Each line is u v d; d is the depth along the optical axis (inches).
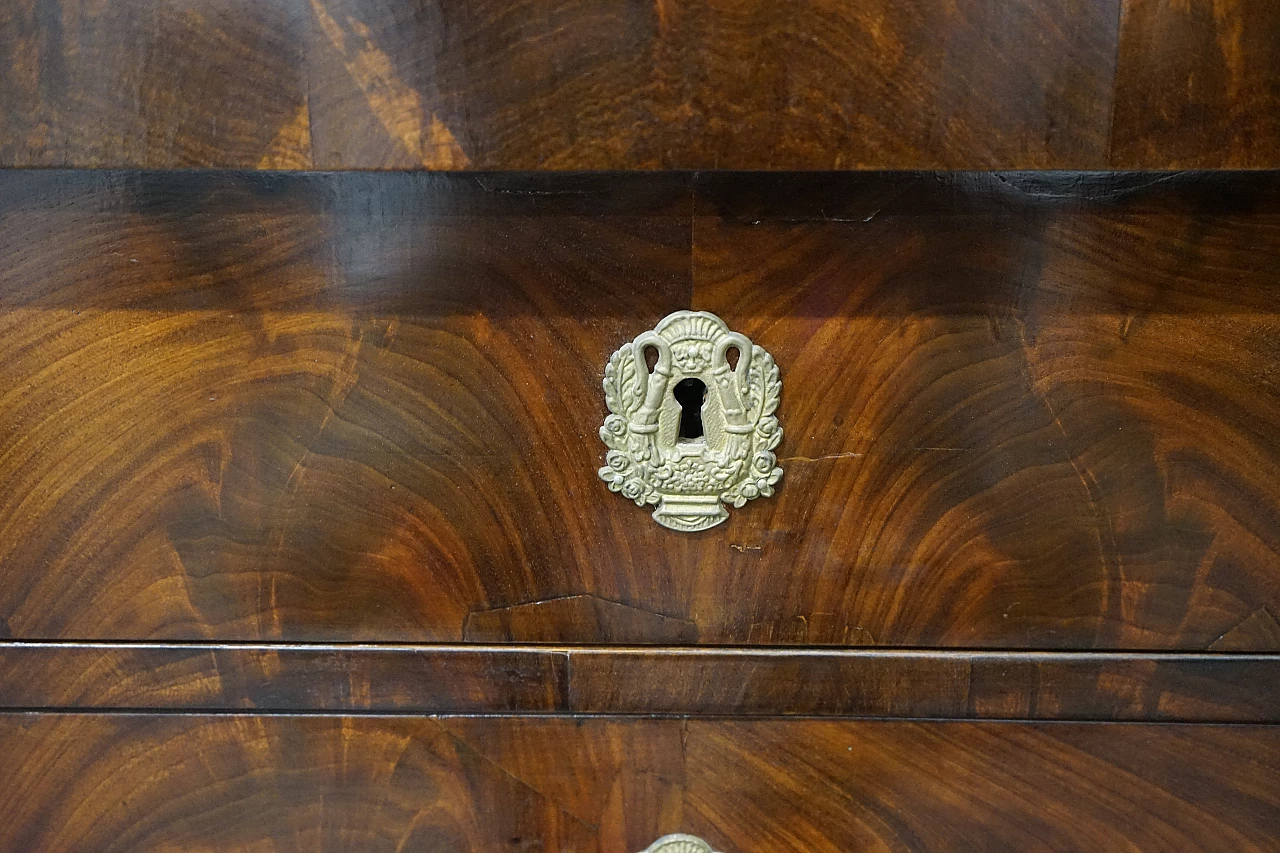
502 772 18.5
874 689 18.0
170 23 14.9
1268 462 16.9
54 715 18.3
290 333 16.8
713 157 15.3
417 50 15.0
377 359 16.8
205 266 16.5
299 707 18.2
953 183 16.0
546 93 15.1
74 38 15.0
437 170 15.5
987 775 18.3
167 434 17.2
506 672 18.0
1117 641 17.7
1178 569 17.3
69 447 17.2
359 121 15.3
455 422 17.1
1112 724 18.1
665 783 18.5
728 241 16.3
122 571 17.7
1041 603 17.6
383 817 18.8
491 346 16.8
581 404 17.0
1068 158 15.1
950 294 16.4
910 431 17.0
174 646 18.0
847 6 14.7
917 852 18.8
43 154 15.4
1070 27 14.6
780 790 18.5
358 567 17.7
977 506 17.2
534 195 16.1
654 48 14.9
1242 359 16.5
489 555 17.6
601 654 17.9
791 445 17.1
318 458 17.3
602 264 16.4
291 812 18.8
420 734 18.3
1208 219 16.0
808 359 16.7
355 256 16.4
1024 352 16.6
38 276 16.5
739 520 17.4
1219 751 18.1
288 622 17.9
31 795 18.7
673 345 16.6
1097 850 18.6
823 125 15.1
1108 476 17.0
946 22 14.7
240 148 15.4
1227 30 14.6
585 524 17.5
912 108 15.0
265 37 15.0
